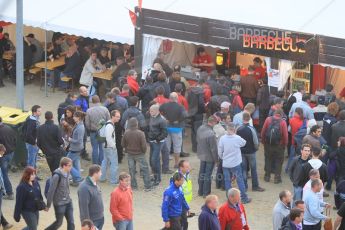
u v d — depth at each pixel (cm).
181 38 1783
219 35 1738
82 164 1628
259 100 1738
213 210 1111
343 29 1662
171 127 1585
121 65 1967
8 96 2106
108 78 2045
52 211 1393
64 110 1600
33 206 1185
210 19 1738
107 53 2122
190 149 1731
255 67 1884
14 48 2269
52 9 2009
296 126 1543
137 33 1838
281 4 1800
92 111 1548
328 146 1495
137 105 1652
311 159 1323
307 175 1311
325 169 1315
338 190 1273
